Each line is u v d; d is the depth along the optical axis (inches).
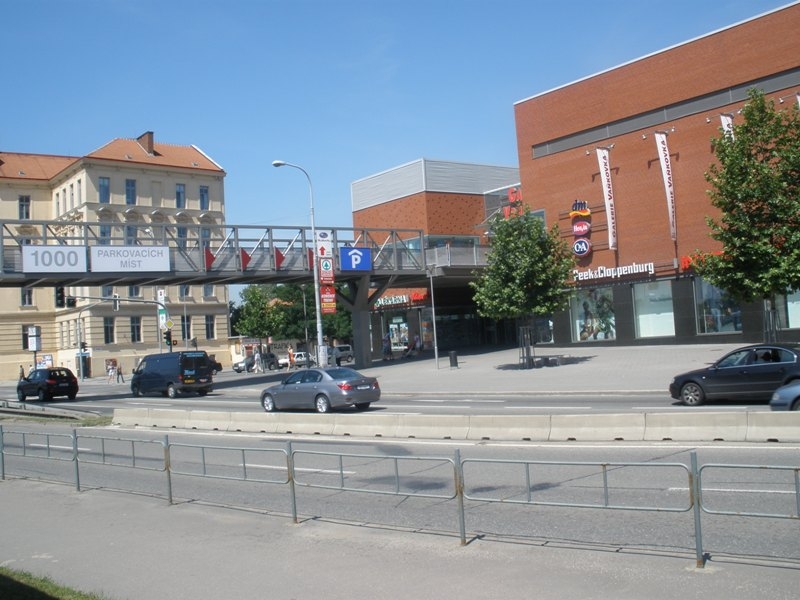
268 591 270.7
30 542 364.5
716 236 859.4
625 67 1601.9
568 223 1717.5
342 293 1811.0
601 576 262.5
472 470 479.5
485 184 2404.0
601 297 1654.8
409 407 978.7
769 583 245.1
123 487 511.5
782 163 823.1
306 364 2274.9
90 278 1422.2
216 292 2930.6
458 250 1822.1
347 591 264.5
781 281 820.0
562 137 1722.4
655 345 1552.7
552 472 430.0
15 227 2770.7
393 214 2384.4
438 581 268.7
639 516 345.4
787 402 563.8
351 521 375.2
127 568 310.5
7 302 2751.0
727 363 741.3
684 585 247.6
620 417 576.7
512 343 2144.4
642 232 1579.7
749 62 1409.9
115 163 2667.3
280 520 385.7
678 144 1517.0
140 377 1503.4
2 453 571.8
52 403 1503.4
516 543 315.3
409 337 2265.0
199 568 305.0
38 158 2960.1
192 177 2861.7
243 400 1300.4
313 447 653.3
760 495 329.7
